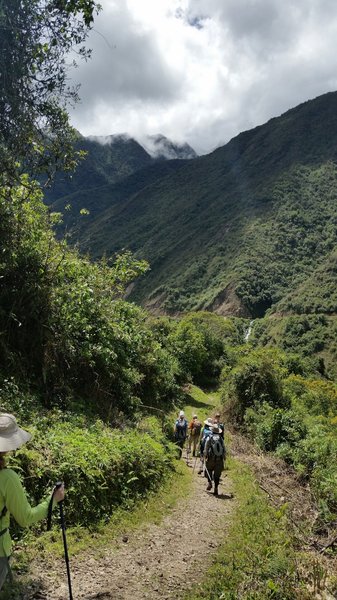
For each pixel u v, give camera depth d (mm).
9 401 9406
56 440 8336
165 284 192000
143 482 9953
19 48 9883
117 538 7227
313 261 182000
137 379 16844
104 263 16969
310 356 100938
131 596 5598
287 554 6961
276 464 14242
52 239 13461
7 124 10344
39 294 12062
